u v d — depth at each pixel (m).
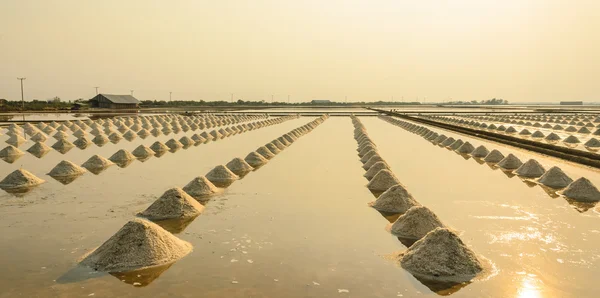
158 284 4.82
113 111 55.06
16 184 9.94
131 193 9.27
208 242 6.16
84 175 11.52
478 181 10.70
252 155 13.88
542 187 9.97
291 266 5.31
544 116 42.00
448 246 5.23
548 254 5.68
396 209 7.80
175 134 25.28
